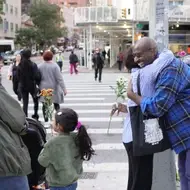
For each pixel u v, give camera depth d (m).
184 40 39.97
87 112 13.01
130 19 33.59
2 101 3.46
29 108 13.63
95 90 19.64
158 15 6.46
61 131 4.40
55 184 4.37
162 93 4.00
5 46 67.44
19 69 10.94
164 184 4.66
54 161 4.35
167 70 4.05
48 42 100.88
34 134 4.76
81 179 6.34
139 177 4.62
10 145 3.44
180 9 35.44
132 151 4.61
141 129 4.21
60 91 10.68
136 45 4.35
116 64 47.00
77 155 4.41
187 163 4.19
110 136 9.52
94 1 79.56
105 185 6.05
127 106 4.75
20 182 3.54
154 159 4.62
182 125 4.09
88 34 39.16
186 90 4.12
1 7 59.91
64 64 52.84
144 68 4.28
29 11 102.94
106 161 7.42
